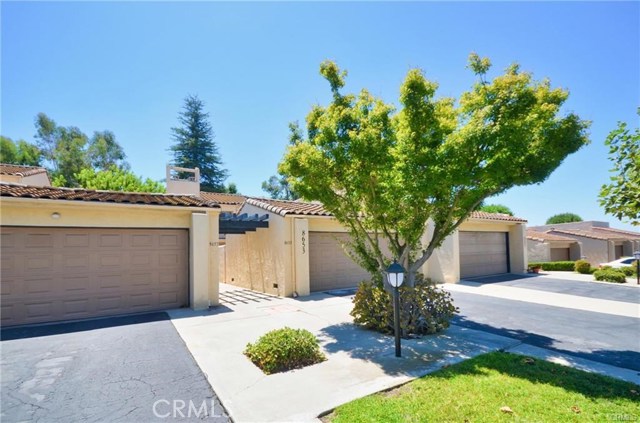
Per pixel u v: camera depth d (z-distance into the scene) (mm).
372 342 6879
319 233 14438
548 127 6602
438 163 6477
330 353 6191
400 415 3824
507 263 20812
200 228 10617
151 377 5125
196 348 6543
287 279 12945
